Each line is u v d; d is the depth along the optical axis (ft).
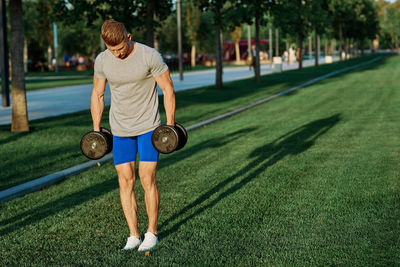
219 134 35.06
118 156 13.75
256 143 30.50
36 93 77.77
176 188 20.06
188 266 12.13
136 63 12.92
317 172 22.00
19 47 36.09
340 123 37.96
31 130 36.88
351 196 17.93
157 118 13.67
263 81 95.55
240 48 285.43
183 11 224.94
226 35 280.92
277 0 94.53
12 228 15.66
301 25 135.74
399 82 79.46
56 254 13.30
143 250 13.29
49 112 49.67
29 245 14.07
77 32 190.70
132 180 13.96
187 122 41.45
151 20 58.70
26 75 150.92
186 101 58.80
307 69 144.77
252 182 20.57
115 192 19.76
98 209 17.44
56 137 34.14
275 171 22.48
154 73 13.20
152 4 58.44
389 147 27.45
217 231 14.65
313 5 141.08
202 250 13.16
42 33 188.75
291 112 46.85
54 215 16.89
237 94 68.08
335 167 22.90
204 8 79.51
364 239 13.57
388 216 15.49
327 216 15.70
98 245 13.93
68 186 21.36
